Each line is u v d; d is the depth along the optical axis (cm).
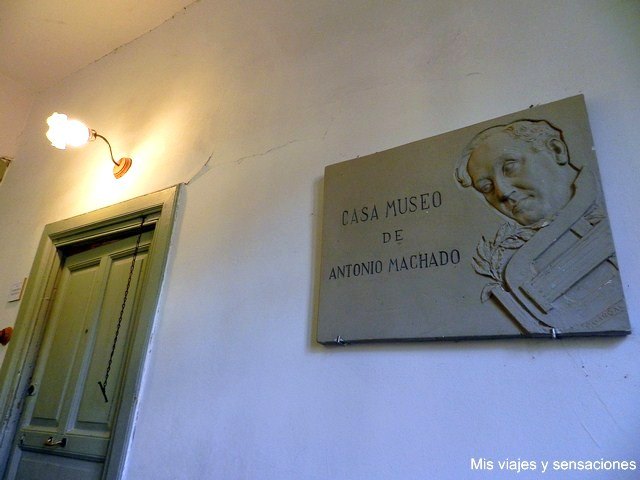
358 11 210
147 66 294
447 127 159
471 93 160
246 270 183
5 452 220
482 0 175
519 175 133
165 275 206
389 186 157
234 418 158
